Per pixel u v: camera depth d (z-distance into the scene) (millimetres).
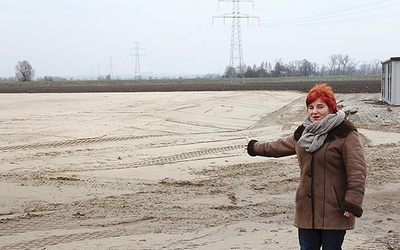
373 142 18172
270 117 27250
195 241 7680
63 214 9258
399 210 9680
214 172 13305
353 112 25812
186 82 100375
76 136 19391
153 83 97812
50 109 29203
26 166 14023
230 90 53375
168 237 7887
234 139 19609
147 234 8070
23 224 8602
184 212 9477
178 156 15820
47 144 17734
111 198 10508
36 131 20453
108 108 29625
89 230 8273
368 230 8352
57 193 10914
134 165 14266
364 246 7434
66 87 74375
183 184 11898
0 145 17422
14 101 35906
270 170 13570
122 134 20188
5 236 7887
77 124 22422
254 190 11352
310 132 4691
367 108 27391
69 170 13500
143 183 11984
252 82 92062
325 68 175625
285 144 4965
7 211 9445
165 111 27953
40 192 10984
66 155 15812
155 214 9305
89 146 17562
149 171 13422
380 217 9195
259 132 21781
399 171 13180
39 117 24906
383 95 34625
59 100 36781
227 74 141000
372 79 99125
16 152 16234
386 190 11281
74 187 11500
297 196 4773
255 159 15336
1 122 23000
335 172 4586
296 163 14547
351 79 101562
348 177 4492
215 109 29609
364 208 9812
